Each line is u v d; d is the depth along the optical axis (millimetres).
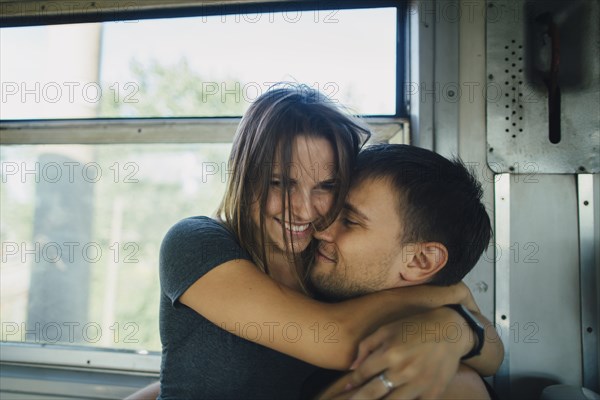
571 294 958
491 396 631
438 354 483
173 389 653
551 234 965
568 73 961
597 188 955
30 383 1116
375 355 477
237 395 640
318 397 571
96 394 1089
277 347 556
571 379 950
